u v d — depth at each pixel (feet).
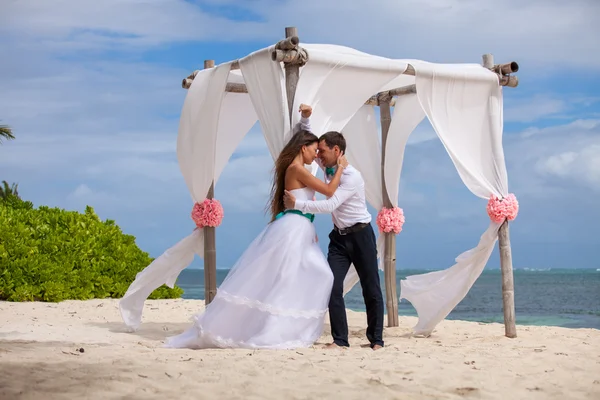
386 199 29.09
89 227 44.21
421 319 25.77
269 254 20.24
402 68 23.67
